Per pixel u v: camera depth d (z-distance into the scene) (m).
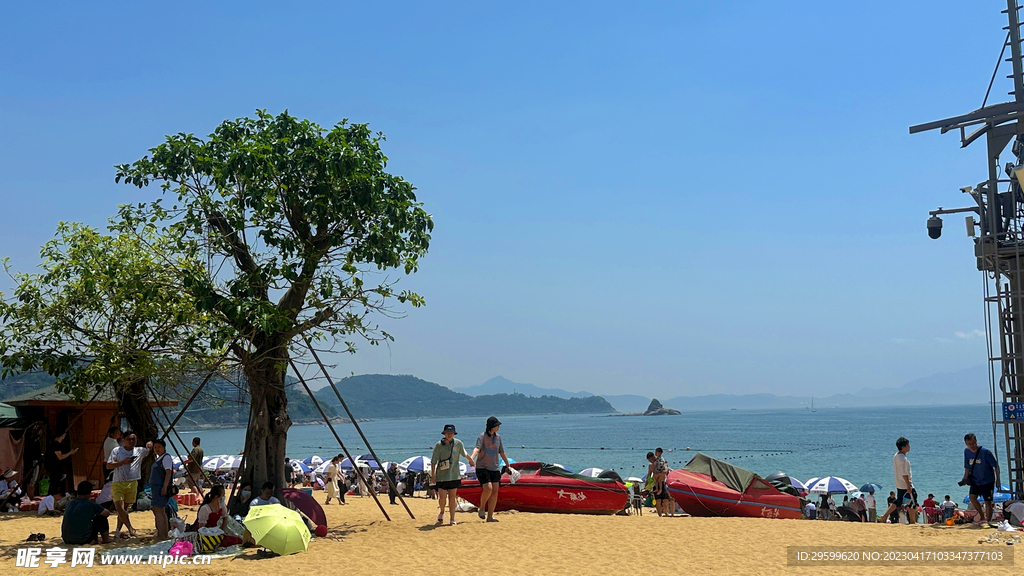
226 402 17.83
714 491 19.14
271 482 14.04
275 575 10.45
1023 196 16.97
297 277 14.91
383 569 10.81
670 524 14.99
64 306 18.50
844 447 116.56
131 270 15.36
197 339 16.81
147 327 18.25
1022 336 16.31
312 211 14.51
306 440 196.38
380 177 15.02
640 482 32.09
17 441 20.64
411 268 15.61
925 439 133.38
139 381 19.05
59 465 21.44
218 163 14.50
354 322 15.07
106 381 17.97
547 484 18.39
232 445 122.88
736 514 19.11
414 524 15.13
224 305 14.02
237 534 12.63
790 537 13.38
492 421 15.64
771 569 10.66
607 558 11.58
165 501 13.13
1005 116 16.59
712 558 11.51
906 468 15.73
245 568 10.92
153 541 12.93
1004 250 16.67
